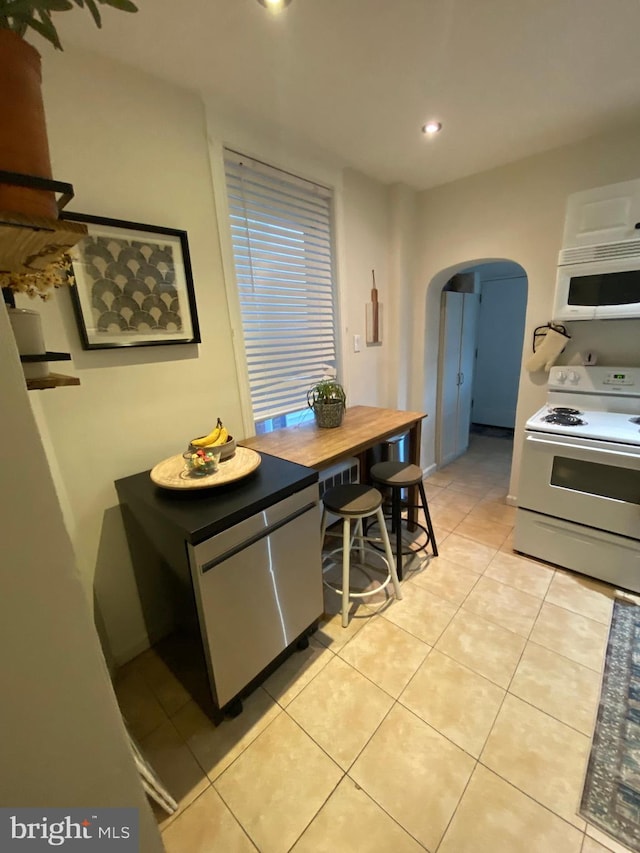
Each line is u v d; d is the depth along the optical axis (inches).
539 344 98.6
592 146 82.0
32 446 19.6
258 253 78.6
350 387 107.1
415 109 68.9
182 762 48.5
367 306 108.3
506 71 58.9
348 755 48.3
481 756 47.4
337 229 93.9
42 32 23.8
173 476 53.8
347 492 73.4
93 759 24.1
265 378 84.8
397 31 49.6
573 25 49.4
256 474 58.3
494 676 58.1
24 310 32.8
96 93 51.3
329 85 60.9
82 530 57.0
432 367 130.6
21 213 22.3
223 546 46.1
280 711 54.3
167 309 61.9
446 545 94.3
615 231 76.2
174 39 49.2
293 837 40.8
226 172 70.0
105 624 61.2
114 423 58.7
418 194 112.2
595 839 39.2
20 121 22.4
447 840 39.8
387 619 70.5
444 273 115.5
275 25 47.6
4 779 21.0
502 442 177.9
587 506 76.0
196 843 40.8
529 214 94.0
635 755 46.5
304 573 59.6
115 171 54.2
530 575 81.3
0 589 19.5
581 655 60.9
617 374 86.9
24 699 20.9
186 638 58.4
